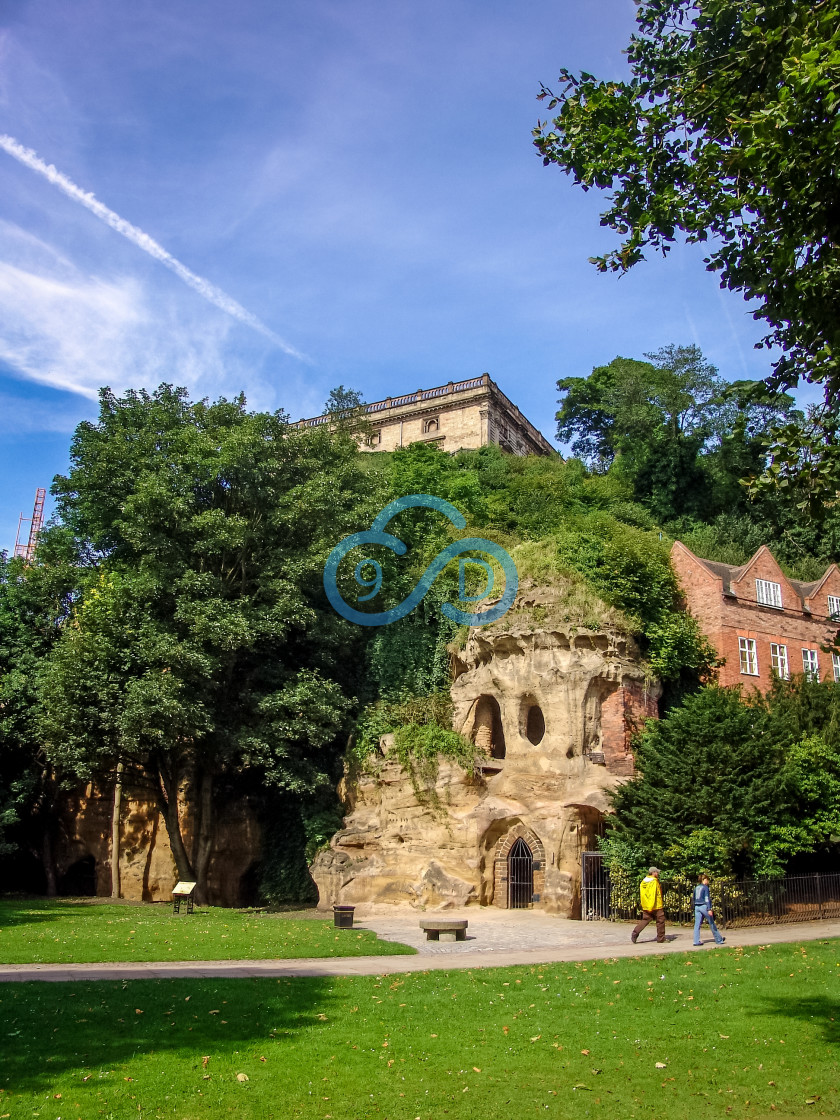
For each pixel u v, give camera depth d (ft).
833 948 68.85
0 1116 31.37
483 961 65.72
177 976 57.41
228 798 137.39
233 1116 32.45
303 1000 50.21
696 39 53.11
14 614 148.05
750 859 89.51
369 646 133.90
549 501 178.81
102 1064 37.73
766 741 91.76
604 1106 34.68
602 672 110.63
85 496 132.05
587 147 51.75
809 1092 36.24
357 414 198.18
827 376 45.70
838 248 42.39
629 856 91.50
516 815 106.01
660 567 122.31
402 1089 35.88
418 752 114.01
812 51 36.45
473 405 238.07
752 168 42.37
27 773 144.15
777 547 179.32
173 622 118.42
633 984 55.42
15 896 144.25
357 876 111.14
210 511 116.57
